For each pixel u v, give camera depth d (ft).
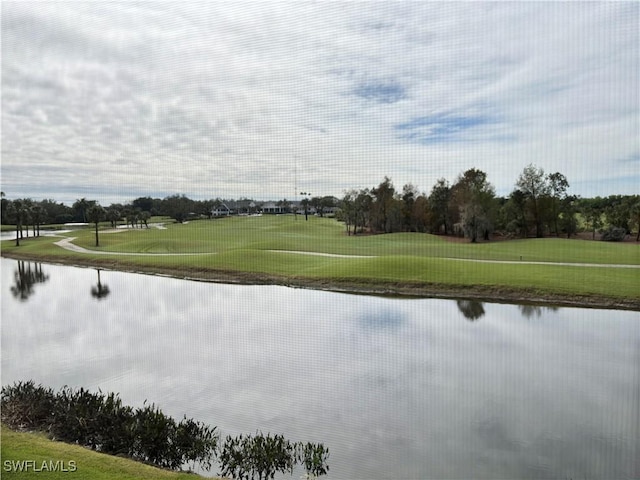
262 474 23.17
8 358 44.34
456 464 23.76
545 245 127.95
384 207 193.26
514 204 169.07
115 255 136.98
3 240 204.54
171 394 34.37
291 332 52.95
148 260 120.16
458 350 44.93
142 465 21.36
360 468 23.35
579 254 107.65
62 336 53.16
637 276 76.23
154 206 280.51
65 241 177.88
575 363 40.65
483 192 161.68
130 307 70.28
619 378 36.73
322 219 257.14
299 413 30.27
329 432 27.61
